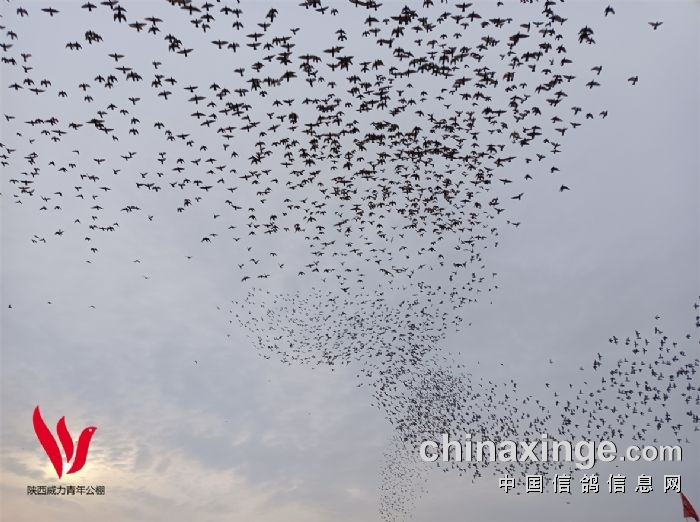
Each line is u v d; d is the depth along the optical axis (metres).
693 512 27.86
